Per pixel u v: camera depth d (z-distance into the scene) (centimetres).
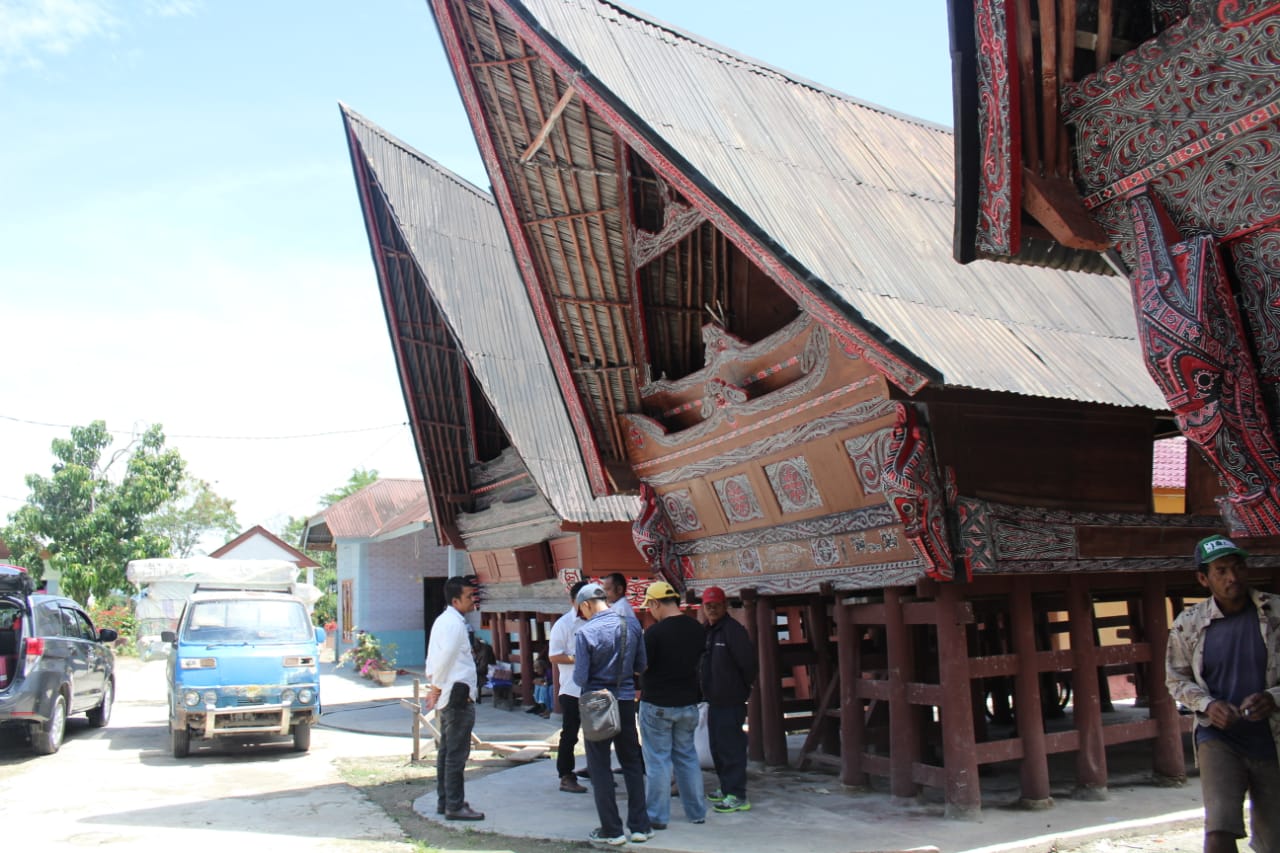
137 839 731
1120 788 798
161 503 3412
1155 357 445
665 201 944
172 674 1215
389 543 2838
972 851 618
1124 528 769
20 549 3161
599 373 1067
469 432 1878
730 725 773
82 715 1661
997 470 711
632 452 1063
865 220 799
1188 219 453
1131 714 1254
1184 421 443
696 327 1055
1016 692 745
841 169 884
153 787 976
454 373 1878
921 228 834
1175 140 448
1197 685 464
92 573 3142
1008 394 700
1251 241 437
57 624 1330
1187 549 812
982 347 678
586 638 702
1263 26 409
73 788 973
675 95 849
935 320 691
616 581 893
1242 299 448
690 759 734
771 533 894
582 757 1057
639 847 664
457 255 1697
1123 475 779
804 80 1084
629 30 929
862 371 711
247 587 2459
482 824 747
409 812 822
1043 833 658
